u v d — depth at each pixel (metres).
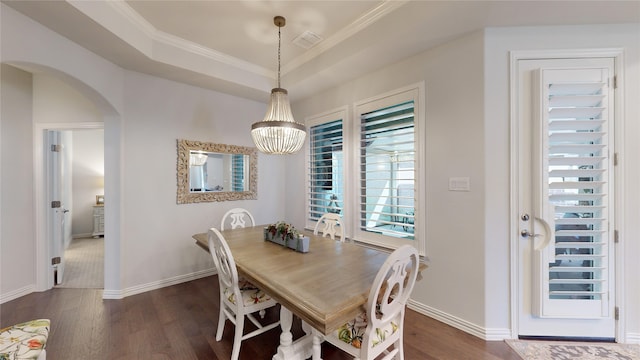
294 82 3.31
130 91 2.86
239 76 3.28
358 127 3.07
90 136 5.78
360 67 2.80
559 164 2.01
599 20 1.95
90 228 5.75
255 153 3.95
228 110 3.66
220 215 3.60
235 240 2.37
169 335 2.13
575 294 2.00
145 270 2.98
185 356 1.88
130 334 2.14
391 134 2.77
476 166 2.14
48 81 3.01
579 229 2.02
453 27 2.07
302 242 2.00
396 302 1.45
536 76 2.03
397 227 2.73
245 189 3.86
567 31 2.03
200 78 3.10
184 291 2.99
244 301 1.80
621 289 1.97
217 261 1.87
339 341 1.50
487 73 2.09
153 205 3.04
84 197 5.71
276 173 4.23
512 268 2.08
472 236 2.17
